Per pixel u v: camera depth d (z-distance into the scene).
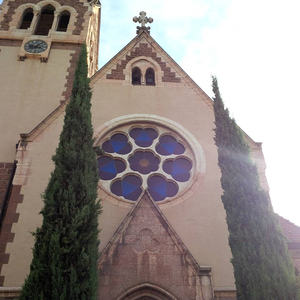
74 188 11.80
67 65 24.47
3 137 19.78
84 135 13.45
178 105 20.11
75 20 28.62
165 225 13.47
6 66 23.86
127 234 13.21
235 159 13.89
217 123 15.59
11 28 26.97
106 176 17.25
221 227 15.52
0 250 13.98
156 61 22.64
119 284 12.23
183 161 18.20
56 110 18.75
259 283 10.73
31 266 10.23
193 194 16.48
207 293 12.23
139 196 15.20
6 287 12.89
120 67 21.92
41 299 9.49
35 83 22.98
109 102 19.81
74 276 9.98
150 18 25.36
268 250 11.37
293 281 10.77
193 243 14.97
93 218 11.45
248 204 12.58
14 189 15.76
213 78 17.31
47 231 10.69
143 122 19.17
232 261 11.66
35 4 29.56
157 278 12.44
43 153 17.11
